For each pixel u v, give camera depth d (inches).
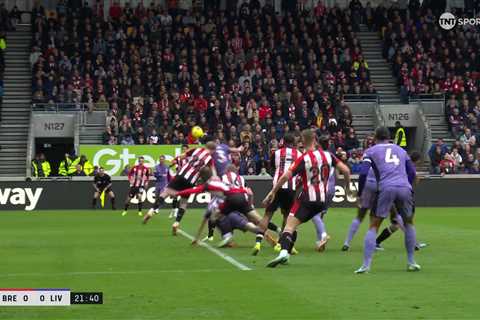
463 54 4365.2
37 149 4060.0
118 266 1344.7
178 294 1055.0
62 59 4005.9
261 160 3437.5
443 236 1948.8
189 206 3240.7
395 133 3777.1
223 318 904.3
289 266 1333.7
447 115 4050.2
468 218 2630.4
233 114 3799.2
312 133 1311.5
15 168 3794.3
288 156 1609.3
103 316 919.0
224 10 4466.0
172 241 1806.1
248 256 1487.5
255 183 3272.6
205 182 1619.1
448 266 1339.8
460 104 4077.3
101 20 4276.6
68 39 4097.0
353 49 4303.6
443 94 4131.4
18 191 3189.0
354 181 3309.5
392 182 1235.2
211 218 1706.4
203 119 3722.9
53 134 3846.0
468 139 3794.3
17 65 4168.3
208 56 4111.7
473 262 1398.9
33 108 3846.0
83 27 4185.5
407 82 4188.0
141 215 2847.0
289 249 1316.4
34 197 3198.8
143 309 955.3
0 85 3954.2
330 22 4448.8
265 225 1555.1
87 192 3225.9
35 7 4259.4
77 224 2391.7
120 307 968.3
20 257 1494.8
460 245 1718.8
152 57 4087.1
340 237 1895.9
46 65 3983.8
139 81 3941.9
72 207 3218.5
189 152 2033.7
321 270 1279.5
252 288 1098.7
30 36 4303.6
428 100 4126.5
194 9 4416.8
